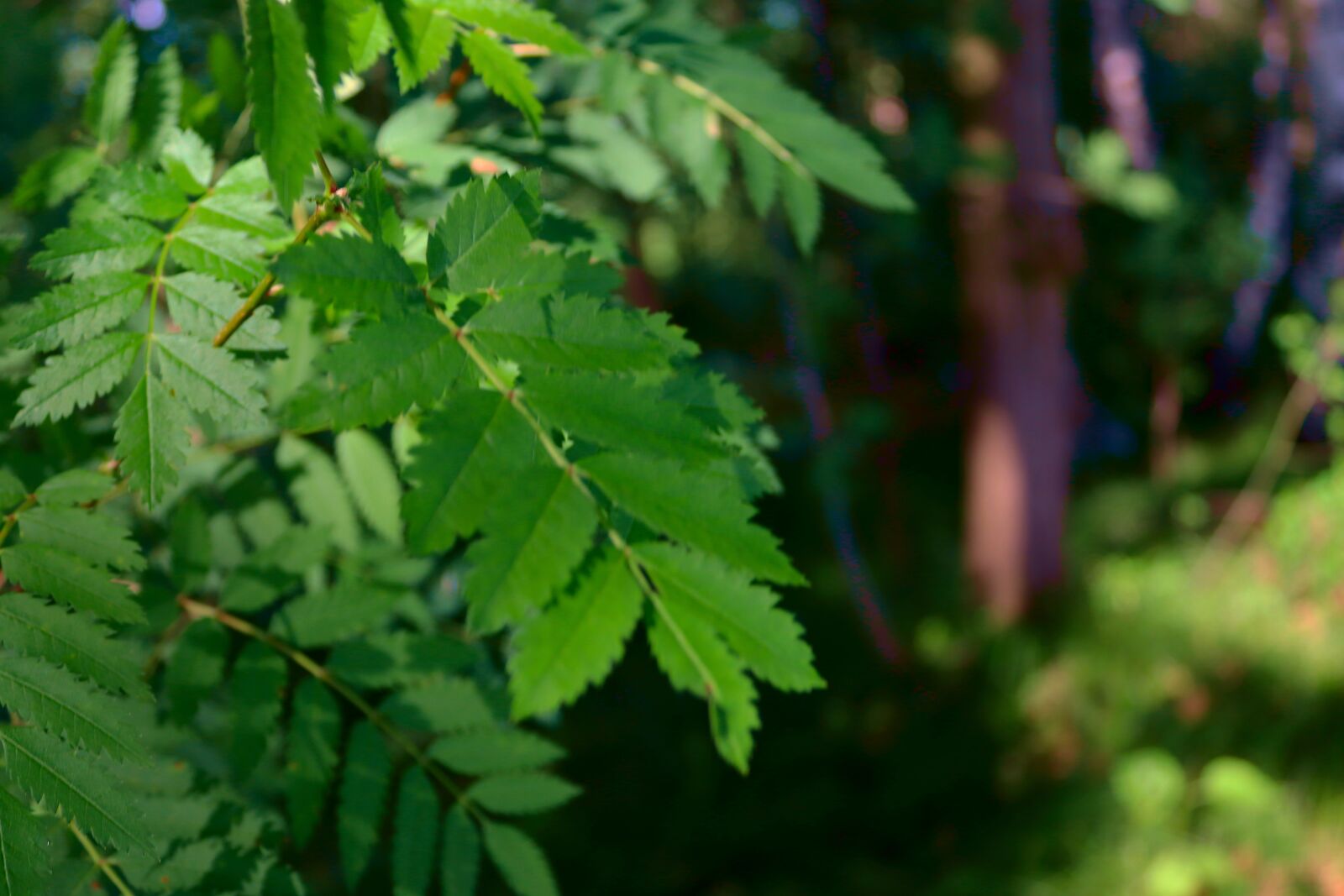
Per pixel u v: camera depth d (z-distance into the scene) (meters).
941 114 2.91
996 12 3.20
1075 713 3.76
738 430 0.63
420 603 0.88
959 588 4.76
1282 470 5.20
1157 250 4.41
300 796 0.73
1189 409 6.87
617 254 0.76
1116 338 6.10
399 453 0.82
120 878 0.67
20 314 0.69
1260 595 4.36
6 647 0.60
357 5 0.60
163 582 0.79
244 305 0.62
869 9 2.76
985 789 3.41
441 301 0.59
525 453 0.56
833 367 5.28
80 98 1.37
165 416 0.61
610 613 0.56
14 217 0.86
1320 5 5.08
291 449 0.86
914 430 6.88
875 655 4.19
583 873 3.08
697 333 5.15
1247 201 5.30
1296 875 2.83
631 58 0.83
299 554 0.77
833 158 0.80
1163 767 3.12
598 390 0.57
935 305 5.72
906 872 3.10
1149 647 4.09
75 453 0.74
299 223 0.67
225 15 0.90
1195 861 2.84
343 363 0.57
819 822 3.27
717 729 0.56
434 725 0.75
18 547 0.61
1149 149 4.62
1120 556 5.07
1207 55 5.39
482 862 2.33
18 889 0.58
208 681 0.74
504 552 0.55
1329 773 3.17
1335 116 5.35
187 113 0.77
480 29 0.66
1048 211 3.72
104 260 0.62
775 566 0.57
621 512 0.57
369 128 0.79
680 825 3.24
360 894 1.87
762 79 0.83
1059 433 4.45
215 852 0.68
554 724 0.87
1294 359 4.88
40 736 0.59
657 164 0.88
